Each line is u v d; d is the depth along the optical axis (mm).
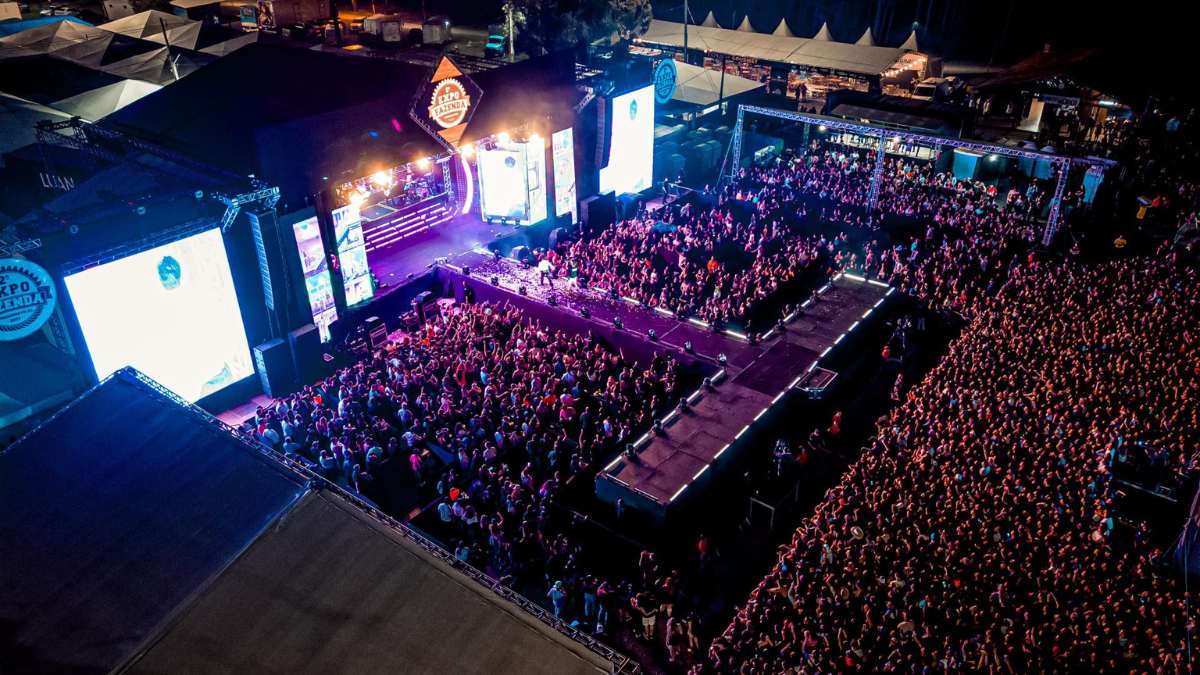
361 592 9430
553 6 60125
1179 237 37781
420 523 23828
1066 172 38000
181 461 11352
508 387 28688
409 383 28812
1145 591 18797
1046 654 17500
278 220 30109
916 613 18781
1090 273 34406
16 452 11578
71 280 25188
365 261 34281
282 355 30906
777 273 36031
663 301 34812
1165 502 22250
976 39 76938
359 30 68250
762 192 44719
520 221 42531
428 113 35219
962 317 33469
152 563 9844
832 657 18094
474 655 8852
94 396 12539
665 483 23922
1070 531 20859
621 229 41188
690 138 53938
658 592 21078
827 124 43906
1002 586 18828
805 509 24703
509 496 23422
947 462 23328
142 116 36750
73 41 53250
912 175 47312
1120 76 60531
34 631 9094
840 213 43344
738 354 30922
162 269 27281
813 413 29234
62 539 10219
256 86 37125
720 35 66875
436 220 43344
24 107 40906
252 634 8898
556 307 33938
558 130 41750
